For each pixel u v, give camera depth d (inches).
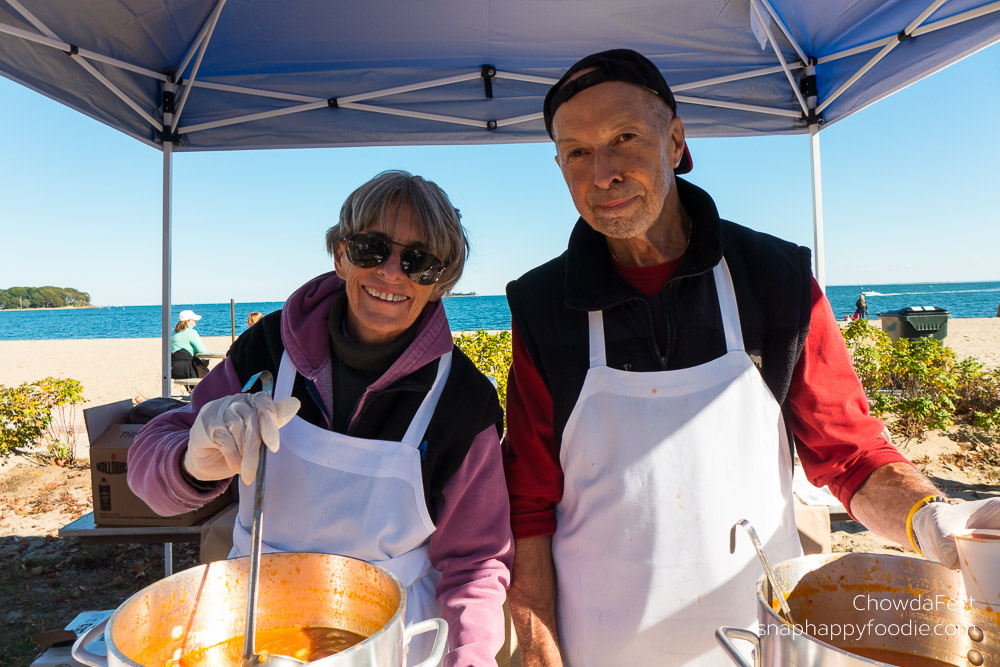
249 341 59.4
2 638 154.8
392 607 34.3
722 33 140.0
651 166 52.5
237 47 143.3
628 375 56.1
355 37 140.3
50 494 253.0
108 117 135.7
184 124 153.7
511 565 56.9
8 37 108.5
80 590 180.5
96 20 121.9
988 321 1189.7
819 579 38.5
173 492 47.4
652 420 55.4
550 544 62.9
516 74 152.1
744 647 53.5
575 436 57.8
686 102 150.5
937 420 297.9
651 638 54.5
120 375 672.4
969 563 31.4
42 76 117.5
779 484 56.6
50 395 309.7
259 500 33.1
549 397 60.1
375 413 55.0
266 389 39.9
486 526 55.2
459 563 53.2
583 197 54.4
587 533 57.6
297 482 53.5
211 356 386.3
